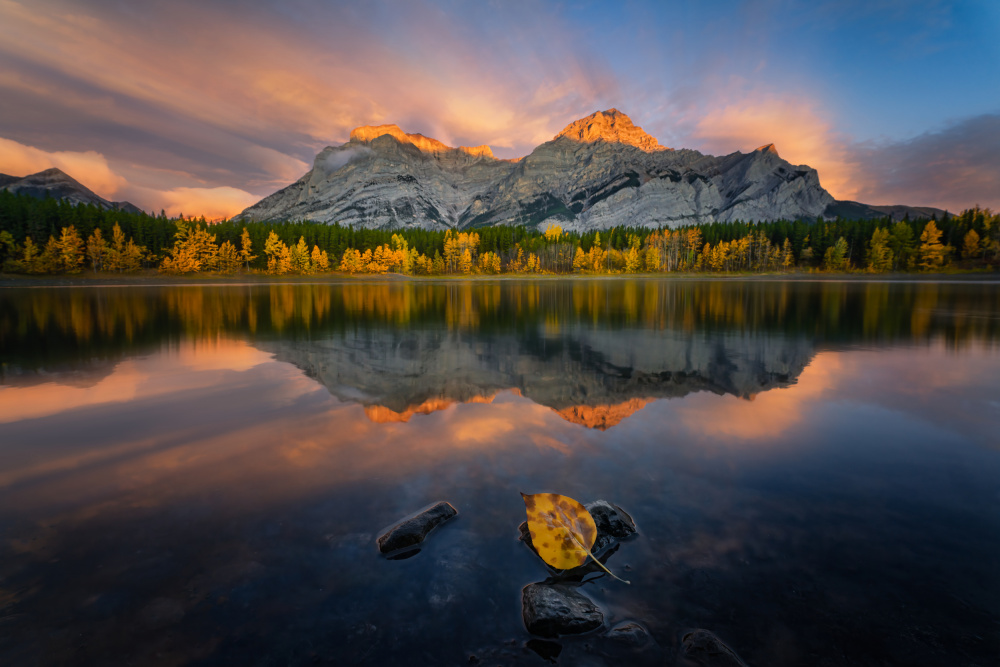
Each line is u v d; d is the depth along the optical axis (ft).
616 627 8.68
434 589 9.68
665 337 50.57
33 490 13.98
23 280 237.25
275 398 25.30
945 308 87.40
